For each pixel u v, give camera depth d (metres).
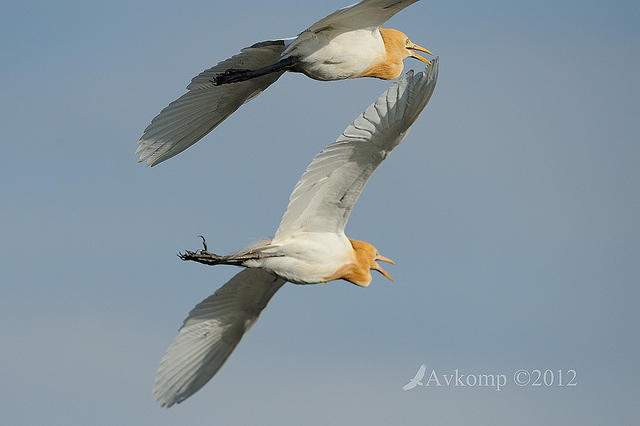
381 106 12.88
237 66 16.11
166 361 15.05
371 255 14.59
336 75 15.70
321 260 13.89
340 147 13.04
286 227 13.80
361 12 15.17
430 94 12.62
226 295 15.10
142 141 16.22
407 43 17.30
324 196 13.62
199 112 16.39
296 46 15.38
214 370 15.28
